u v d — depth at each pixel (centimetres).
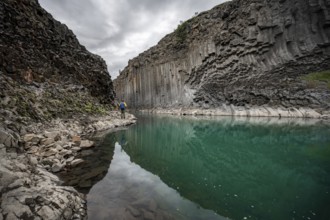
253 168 928
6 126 846
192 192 665
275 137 1612
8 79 1313
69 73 2355
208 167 959
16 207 402
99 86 2967
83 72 2656
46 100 1555
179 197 621
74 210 488
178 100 5069
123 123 2322
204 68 4494
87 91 2522
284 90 3209
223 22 4309
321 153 1123
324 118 2609
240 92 3694
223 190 687
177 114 4578
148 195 618
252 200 610
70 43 2778
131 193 622
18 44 1631
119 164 915
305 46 3506
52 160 800
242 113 3497
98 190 625
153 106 5947
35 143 873
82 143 1167
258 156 1120
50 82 1906
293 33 3622
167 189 677
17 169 546
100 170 800
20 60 1582
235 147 1363
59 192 525
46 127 1183
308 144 1341
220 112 3844
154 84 6075
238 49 3938
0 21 1510
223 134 1853
